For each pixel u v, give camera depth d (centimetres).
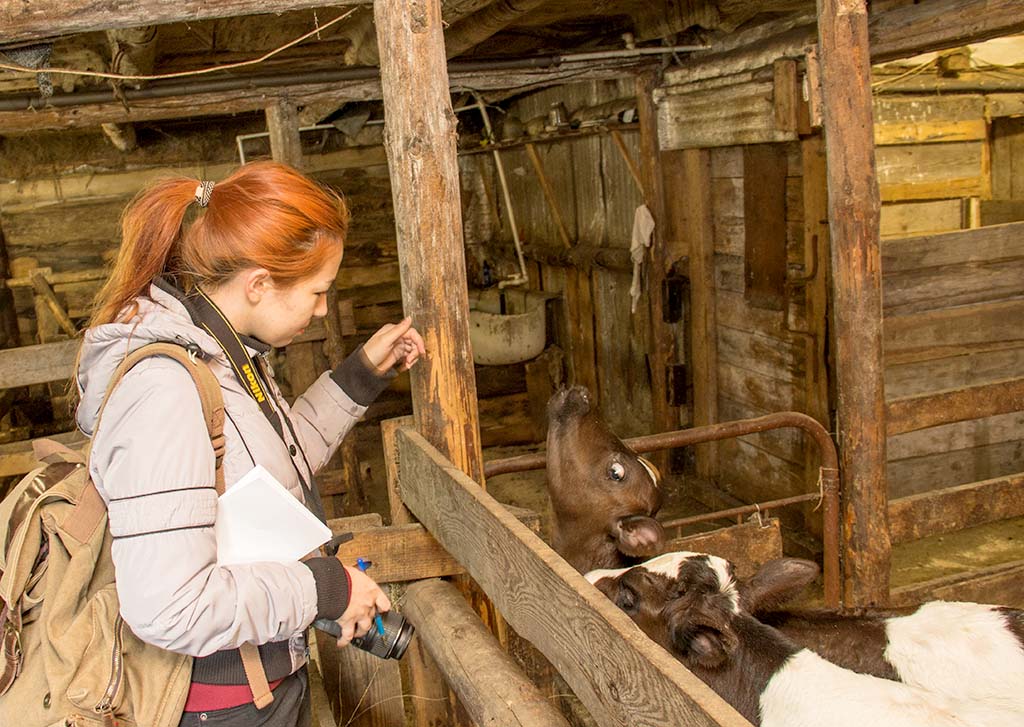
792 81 434
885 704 175
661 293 581
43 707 143
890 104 526
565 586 147
